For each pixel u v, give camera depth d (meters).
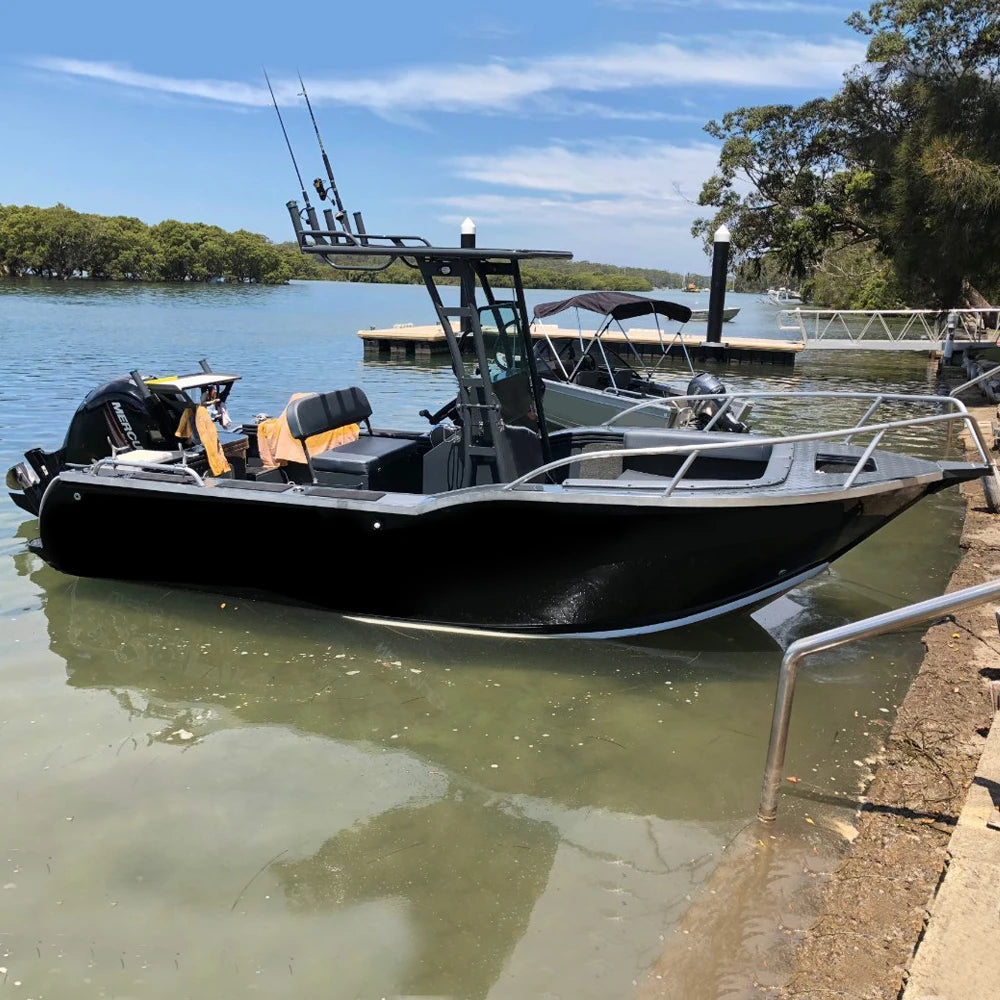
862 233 27.22
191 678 4.84
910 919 2.81
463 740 4.21
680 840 3.45
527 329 5.71
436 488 5.60
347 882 3.20
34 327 26.12
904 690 4.68
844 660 5.03
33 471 6.76
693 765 3.98
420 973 2.77
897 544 7.12
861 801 3.62
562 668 4.95
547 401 11.84
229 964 2.80
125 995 2.67
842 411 14.27
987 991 2.36
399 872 3.26
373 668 4.96
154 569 5.82
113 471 5.67
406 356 22.50
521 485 4.78
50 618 5.62
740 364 22.64
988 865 2.88
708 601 5.07
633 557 4.79
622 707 4.53
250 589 5.66
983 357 20.88
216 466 6.07
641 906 3.07
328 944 2.89
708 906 3.05
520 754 4.09
